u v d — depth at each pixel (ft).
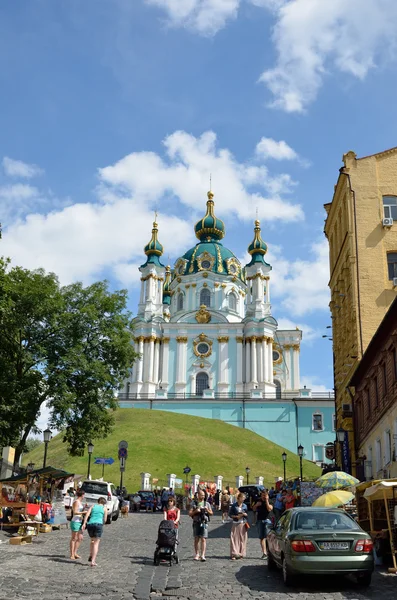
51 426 115.24
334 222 146.51
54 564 52.01
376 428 102.63
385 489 54.44
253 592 41.04
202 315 335.88
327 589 42.47
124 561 55.72
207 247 362.33
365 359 106.83
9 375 112.57
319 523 45.37
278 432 298.56
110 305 128.57
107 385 125.80
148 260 358.23
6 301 108.68
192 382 324.60
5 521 80.94
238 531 60.44
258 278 353.10
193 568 52.47
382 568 54.24
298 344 352.08
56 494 118.42
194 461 229.86
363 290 120.88
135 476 208.03
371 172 127.95
